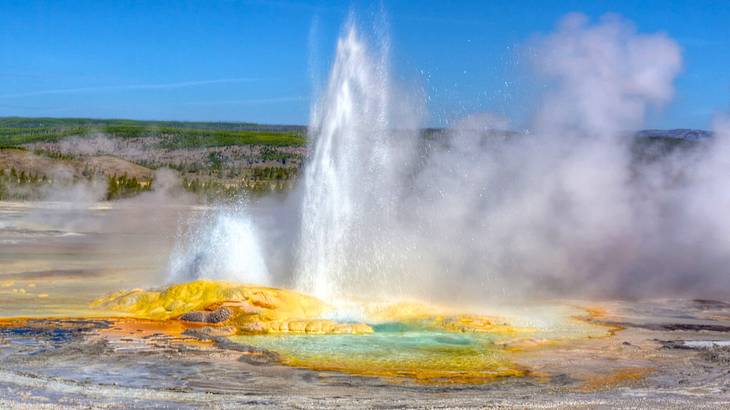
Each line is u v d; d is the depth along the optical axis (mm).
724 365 13477
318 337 15461
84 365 12641
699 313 19500
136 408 9805
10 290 21125
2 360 12844
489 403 10398
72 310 17844
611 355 14266
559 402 10477
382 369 12898
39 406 9734
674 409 10055
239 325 16078
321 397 10766
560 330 16828
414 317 17328
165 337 15023
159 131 190000
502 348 14750
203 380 11805
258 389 11289
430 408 10008
